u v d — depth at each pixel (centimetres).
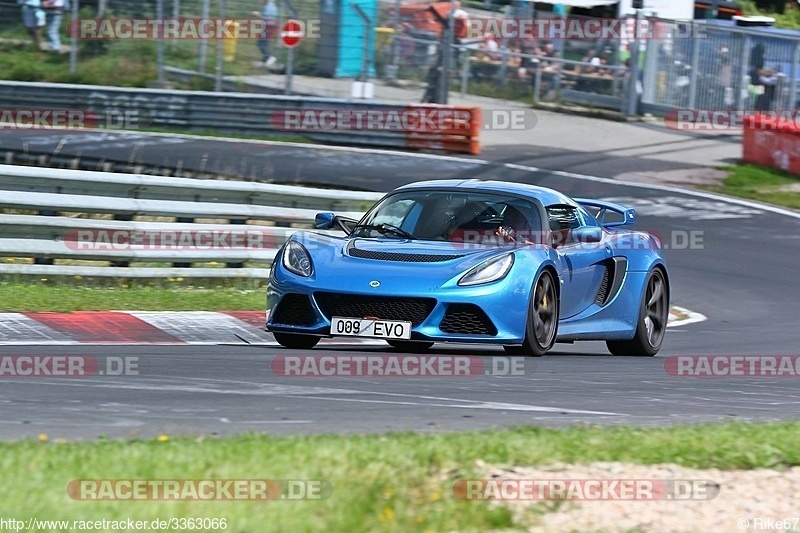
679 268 5041
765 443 1562
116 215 3572
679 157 7969
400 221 2773
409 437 1477
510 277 2506
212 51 9162
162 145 7100
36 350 2456
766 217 6250
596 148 8212
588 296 2867
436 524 1138
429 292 2428
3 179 3369
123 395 1900
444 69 8762
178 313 3184
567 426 1758
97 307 3139
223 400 1888
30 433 1530
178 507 1126
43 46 9456
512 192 2858
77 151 6531
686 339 3516
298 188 4016
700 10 11119
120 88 7988
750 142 7788
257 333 3005
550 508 1234
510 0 9850
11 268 3312
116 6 9206
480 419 1802
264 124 7981
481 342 2452
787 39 9412
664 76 9575
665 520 1227
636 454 1470
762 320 4034
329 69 9175
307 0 9050
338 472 1259
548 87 9750
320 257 2573
